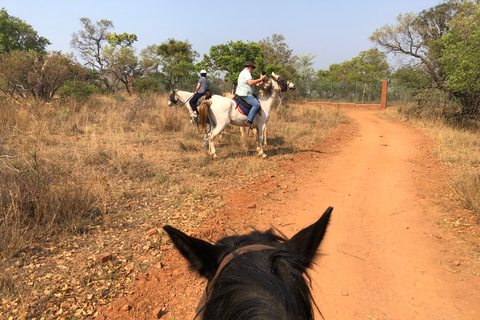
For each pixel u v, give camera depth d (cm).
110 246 479
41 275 402
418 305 400
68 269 418
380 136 1570
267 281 110
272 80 1021
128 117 1400
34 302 356
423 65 2034
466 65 1510
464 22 1694
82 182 656
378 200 747
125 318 352
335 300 407
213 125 995
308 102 3862
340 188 820
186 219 584
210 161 944
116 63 3303
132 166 808
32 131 988
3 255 427
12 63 1462
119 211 586
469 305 398
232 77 2036
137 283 409
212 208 638
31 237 464
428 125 1789
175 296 395
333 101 3956
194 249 146
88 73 3031
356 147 1306
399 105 2988
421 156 1148
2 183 539
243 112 966
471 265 480
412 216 656
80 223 519
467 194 696
